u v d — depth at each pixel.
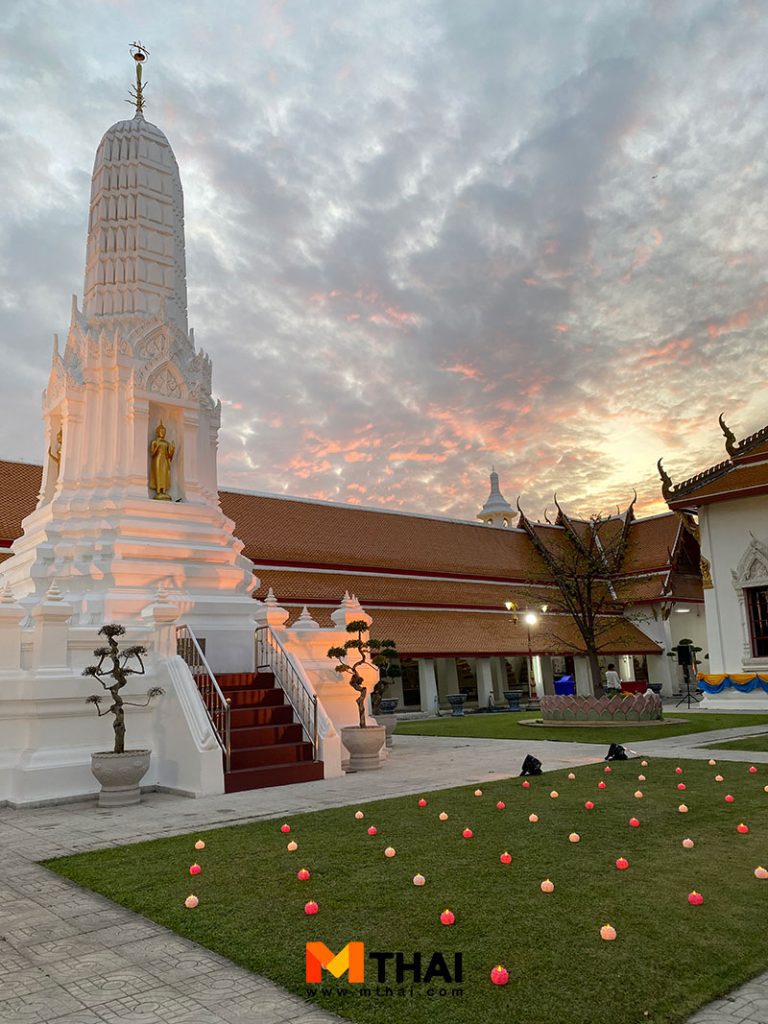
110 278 19.88
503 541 49.16
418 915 5.97
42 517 18.56
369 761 14.84
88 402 18.53
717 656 33.41
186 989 4.84
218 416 20.52
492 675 44.69
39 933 5.91
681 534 48.69
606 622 45.72
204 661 13.65
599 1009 4.33
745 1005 4.38
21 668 12.76
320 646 17.41
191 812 10.84
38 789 11.95
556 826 8.99
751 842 8.09
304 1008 4.54
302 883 6.95
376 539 42.00
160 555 17.20
